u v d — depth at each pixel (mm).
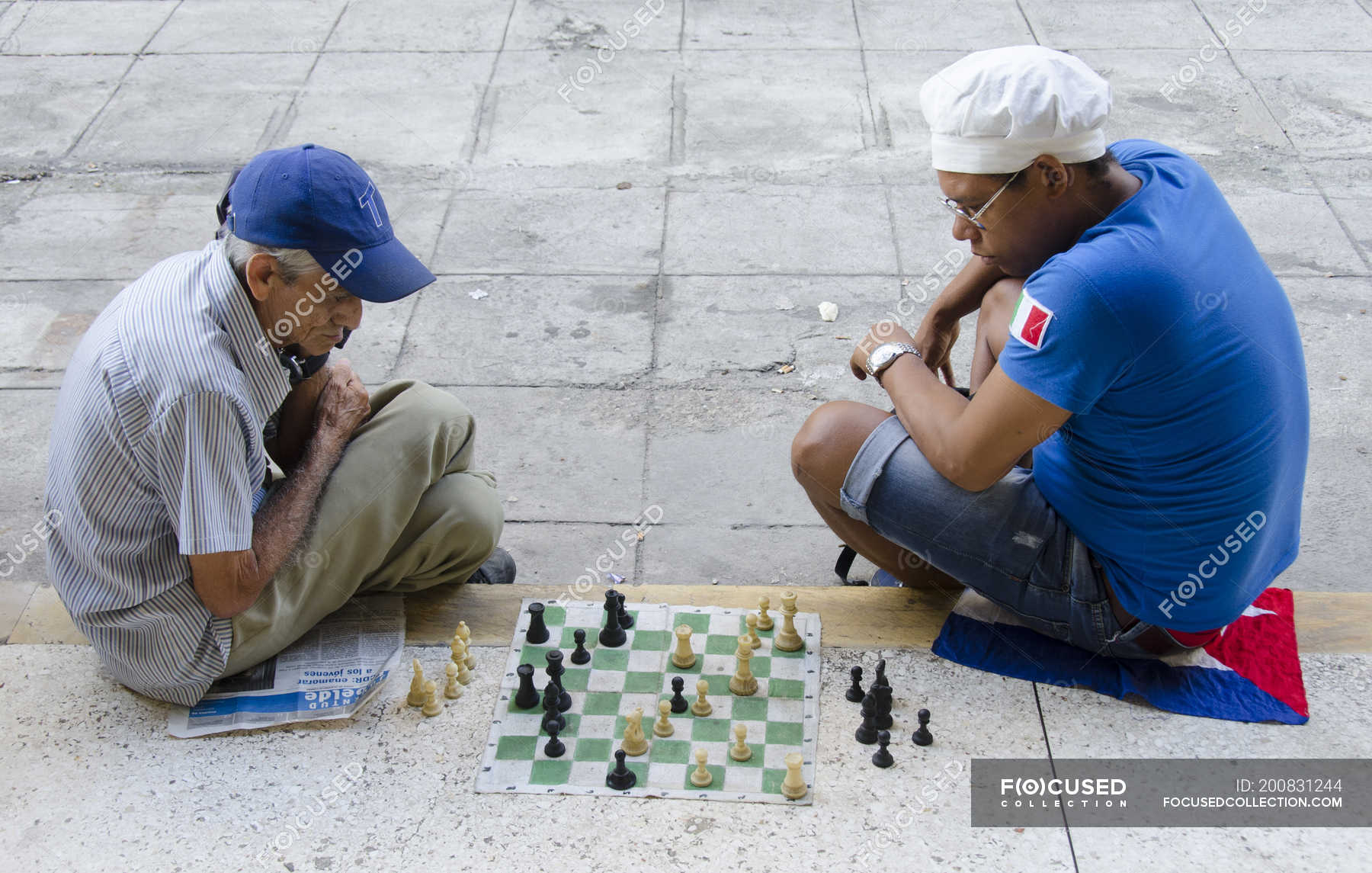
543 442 4289
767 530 3916
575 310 5031
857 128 6430
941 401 2582
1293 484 2539
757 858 2318
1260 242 5355
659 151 6258
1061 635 2748
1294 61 7039
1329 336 4723
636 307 5051
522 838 2371
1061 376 2262
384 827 2398
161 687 2652
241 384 2348
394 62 7227
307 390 2816
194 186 5965
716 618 2971
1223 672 2727
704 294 5129
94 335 2367
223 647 2596
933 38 7418
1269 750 2535
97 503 2352
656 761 2541
